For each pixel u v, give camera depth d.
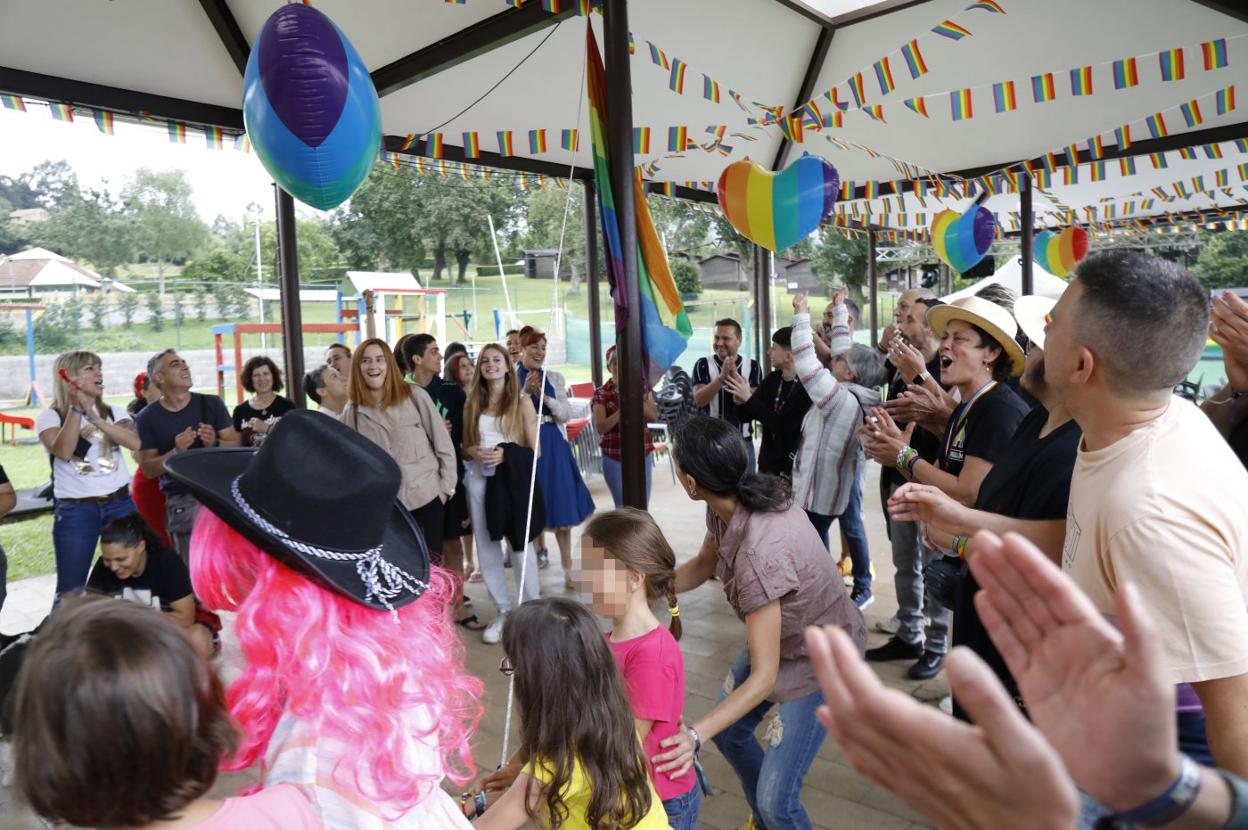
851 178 8.43
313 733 0.87
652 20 5.32
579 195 8.74
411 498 3.97
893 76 6.27
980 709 0.50
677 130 5.05
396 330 12.08
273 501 0.93
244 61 4.66
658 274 3.32
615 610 1.69
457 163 6.34
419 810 0.94
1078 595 0.61
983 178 7.34
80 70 4.41
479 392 4.26
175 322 14.45
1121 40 5.48
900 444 2.53
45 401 12.41
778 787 1.88
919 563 3.58
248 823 0.77
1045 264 8.91
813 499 3.53
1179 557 1.06
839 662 0.55
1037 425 1.77
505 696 3.51
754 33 5.82
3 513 3.72
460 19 4.57
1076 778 0.60
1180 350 1.15
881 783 0.55
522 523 4.18
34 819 1.97
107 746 0.67
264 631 0.90
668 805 1.66
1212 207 10.79
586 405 8.91
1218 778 0.61
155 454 4.29
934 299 3.86
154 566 3.15
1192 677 1.05
